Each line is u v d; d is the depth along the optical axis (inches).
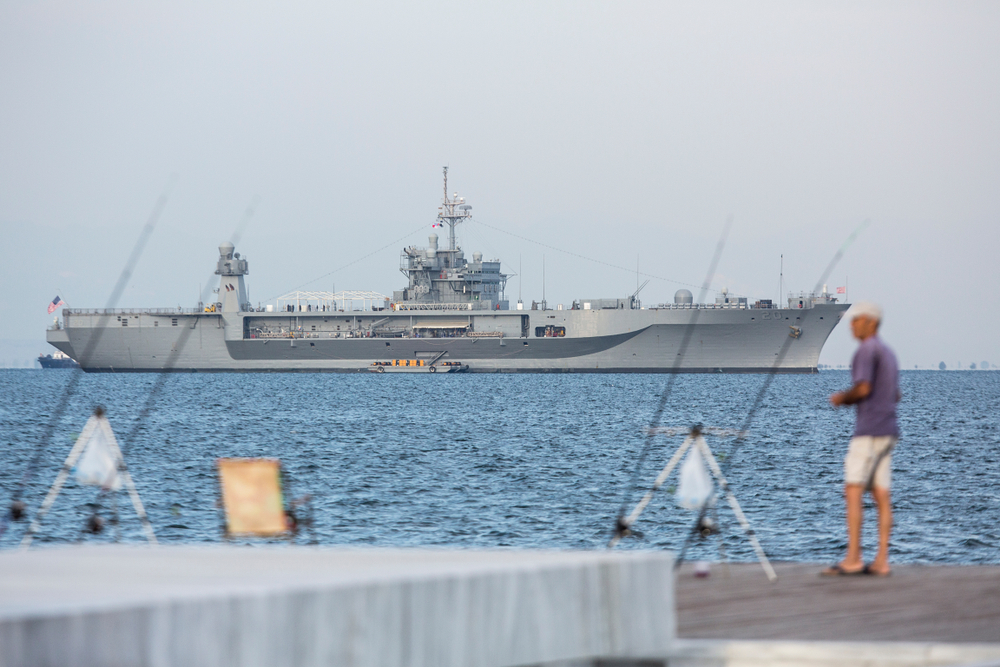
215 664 967.0
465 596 1151.0
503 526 4601.4
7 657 847.7
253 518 1822.1
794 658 1364.4
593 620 1270.9
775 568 2123.5
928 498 5467.5
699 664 1362.0
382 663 1078.4
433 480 6422.2
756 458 7731.3
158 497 5467.5
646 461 7603.4
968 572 2025.1
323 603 1039.6
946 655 1333.7
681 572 2090.3
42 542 4084.6
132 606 921.5
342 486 6102.4
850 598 1761.8
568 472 6884.8
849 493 1993.1
